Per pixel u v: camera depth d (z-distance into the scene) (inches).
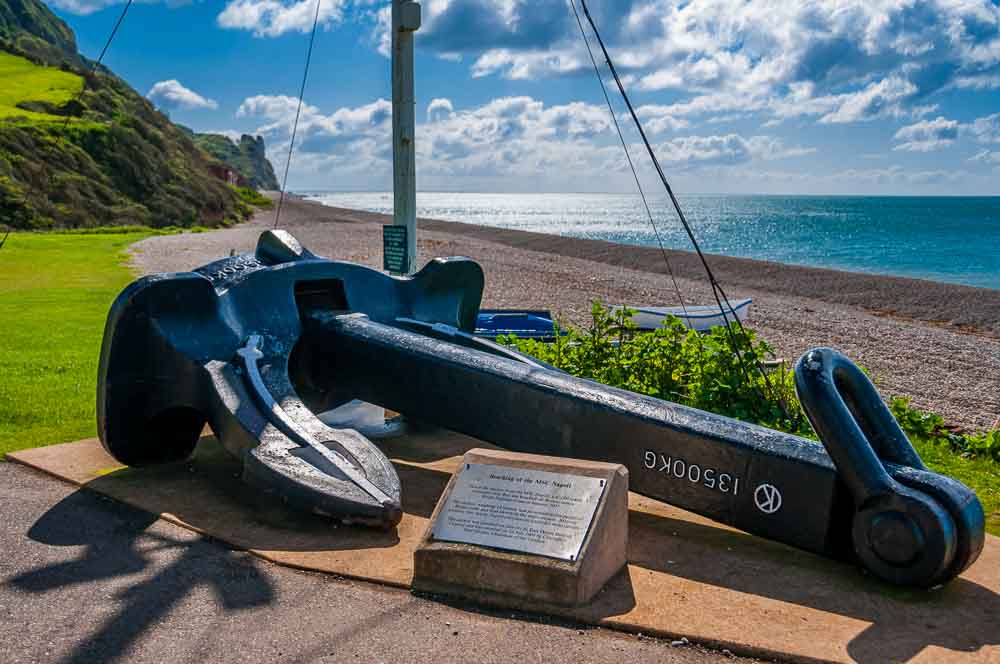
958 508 147.9
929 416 313.3
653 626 138.9
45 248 1210.0
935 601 150.3
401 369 215.6
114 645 134.0
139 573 159.5
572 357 326.0
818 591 153.3
